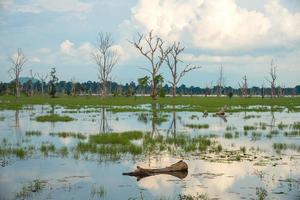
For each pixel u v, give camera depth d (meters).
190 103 80.62
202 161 17.56
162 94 85.62
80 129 31.70
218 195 12.22
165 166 16.53
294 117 44.94
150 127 33.38
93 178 14.42
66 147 21.05
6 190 12.84
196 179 14.26
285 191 12.57
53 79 120.12
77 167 16.30
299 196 12.01
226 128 32.12
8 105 72.50
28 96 127.19
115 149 20.20
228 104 77.25
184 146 21.89
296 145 22.20
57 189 12.96
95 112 53.84
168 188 13.09
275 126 33.66
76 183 13.71
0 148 20.73
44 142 23.72
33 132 28.59
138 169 15.06
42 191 12.72
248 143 23.19
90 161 17.55
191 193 12.48
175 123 37.00
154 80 79.94
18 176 14.73
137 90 162.25
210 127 33.16
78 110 58.72
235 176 14.69
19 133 28.62
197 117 44.59
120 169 15.95
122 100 95.75
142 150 20.38
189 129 31.56
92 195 12.29
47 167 16.28
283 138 25.55
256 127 32.84
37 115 47.97
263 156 18.75
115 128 32.56
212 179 14.24
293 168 16.02
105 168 16.11
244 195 12.20
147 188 13.11
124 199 11.88
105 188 13.10
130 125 35.22
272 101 94.06
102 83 103.94
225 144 22.83
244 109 60.72
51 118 41.31
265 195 12.09
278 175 14.80
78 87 137.75
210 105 72.88
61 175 14.88
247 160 17.73
